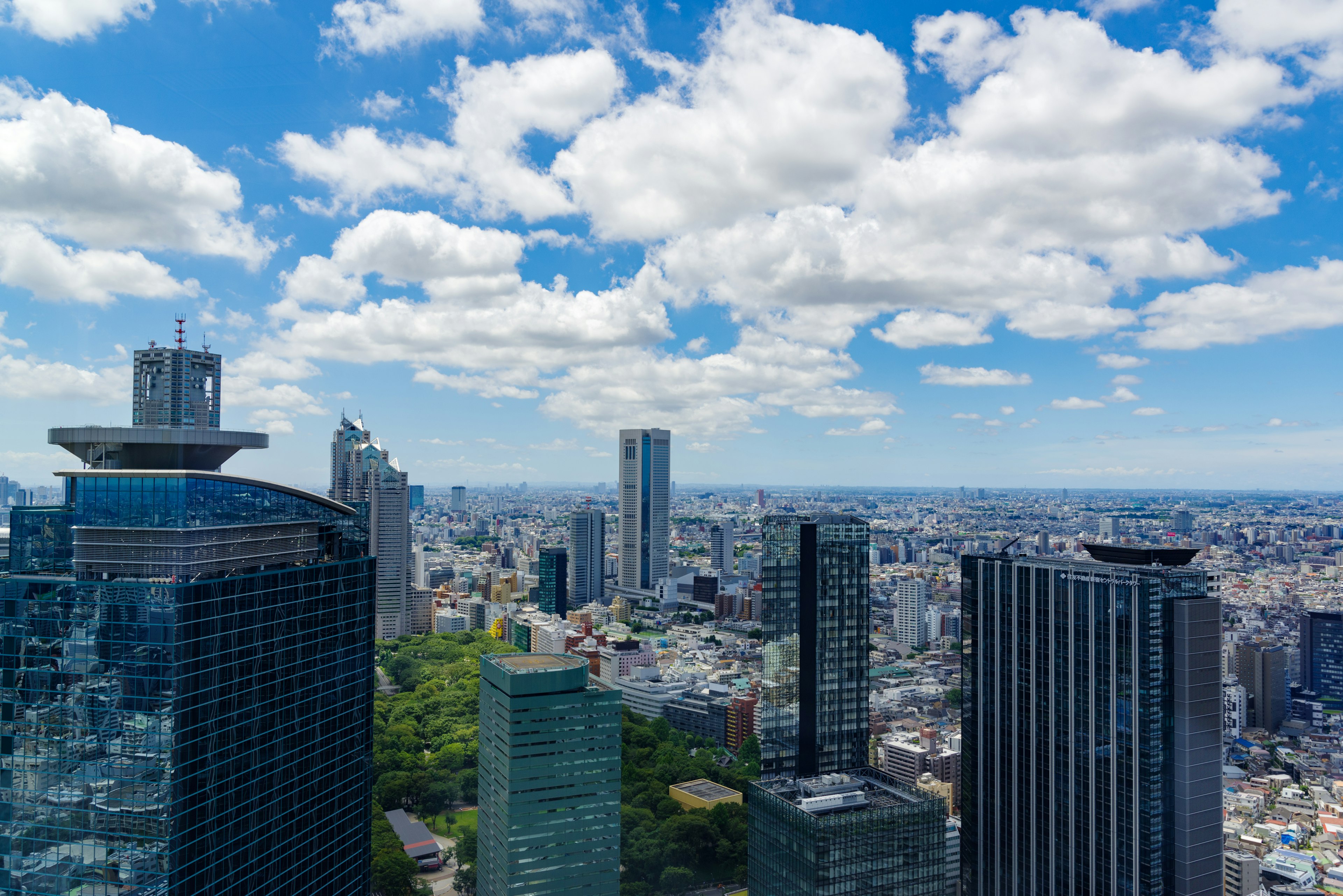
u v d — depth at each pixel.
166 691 153.50
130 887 152.50
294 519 193.00
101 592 157.00
